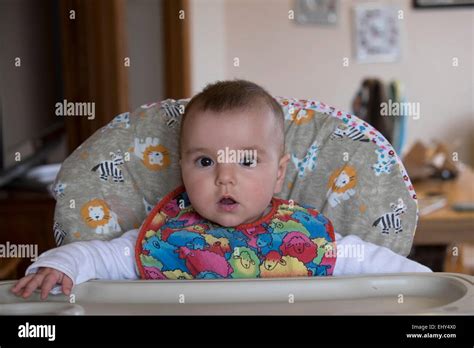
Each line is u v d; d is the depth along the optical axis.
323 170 1.25
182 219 1.18
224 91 1.12
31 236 2.07
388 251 1.15
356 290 0.99
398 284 1.00
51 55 2.55
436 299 0.97
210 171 1.10
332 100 4.65
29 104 2.26
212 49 4.43
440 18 4.54
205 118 1.10
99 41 2.52
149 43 3.37
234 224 1.12
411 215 1.21
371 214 1.21
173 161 1.26
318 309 0.92
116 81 2.54
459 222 2.13
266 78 4.65
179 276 1.13
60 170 1.24
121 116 1.29
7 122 2.01
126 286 0.99
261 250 1.14
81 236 1.21
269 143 1.12
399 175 1.21
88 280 1.03
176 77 3.56
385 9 4.55
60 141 2.74
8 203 2.05
